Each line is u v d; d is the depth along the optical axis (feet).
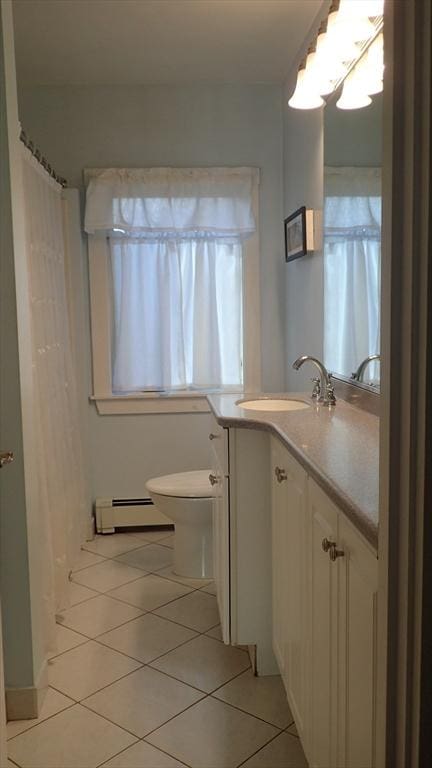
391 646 2.70
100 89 11.98
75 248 12.03
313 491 5.30
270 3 8.79
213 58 10.79
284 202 12.21
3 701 5.11
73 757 6.40
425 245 2.42
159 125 12.09
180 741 6.61
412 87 2.40
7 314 6.81
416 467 2.53
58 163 12.05
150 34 9.77
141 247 12.23
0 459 5.83
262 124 12.17
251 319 12.48
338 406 8.26
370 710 3.79
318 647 5.17
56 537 9.23
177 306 12.37
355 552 4.10
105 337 12.39
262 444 7.64
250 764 6.27
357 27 6.73
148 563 11.22
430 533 2.52
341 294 8.36
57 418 9.52
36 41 9.96
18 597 7.00
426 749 2.60
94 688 7.56
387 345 2.66
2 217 6.73
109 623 9.08
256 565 7.79
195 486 10.39
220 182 12.00
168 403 12.55
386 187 2.61
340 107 8.27
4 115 6.64
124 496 12.75
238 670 7.91
